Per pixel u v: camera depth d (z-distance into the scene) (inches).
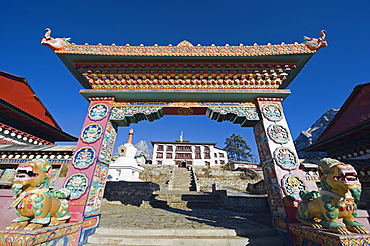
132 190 569.3
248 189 990.4
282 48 262.5
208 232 224.2
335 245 128.6
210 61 271.3
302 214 175.9
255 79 282.5
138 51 262.8
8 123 395.9
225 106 281.6
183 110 292.7
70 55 259.3
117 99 285.7
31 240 130.6
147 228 235.8
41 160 167.2
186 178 1101.7
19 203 147.4
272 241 206.2
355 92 380.2
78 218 196.5
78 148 238.5
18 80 436.5
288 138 250.4
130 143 818.2
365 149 344.2
